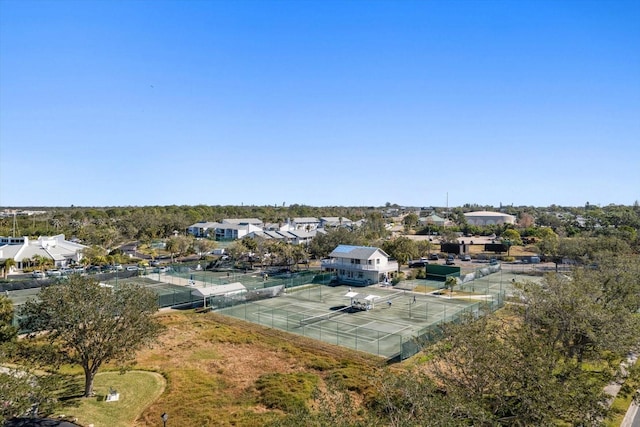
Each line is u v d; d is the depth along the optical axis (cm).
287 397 2894
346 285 7412
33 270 8044
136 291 3127
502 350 2181
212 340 4188
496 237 14888
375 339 4228
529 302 2861
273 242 9688
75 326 2742
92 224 14688
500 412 2122
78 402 2759
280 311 5438
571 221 16175
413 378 1892
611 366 2459
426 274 8231
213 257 10581
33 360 2758
